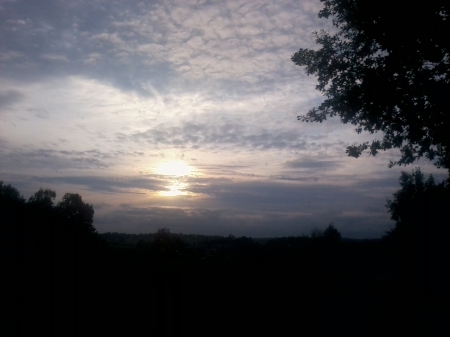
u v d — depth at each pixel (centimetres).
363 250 2547
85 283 1567
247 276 1833
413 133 1430
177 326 1417
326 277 2027
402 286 1964
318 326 1473
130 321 1420
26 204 1862
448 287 1891
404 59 1344
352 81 1448
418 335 1365
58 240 1720
